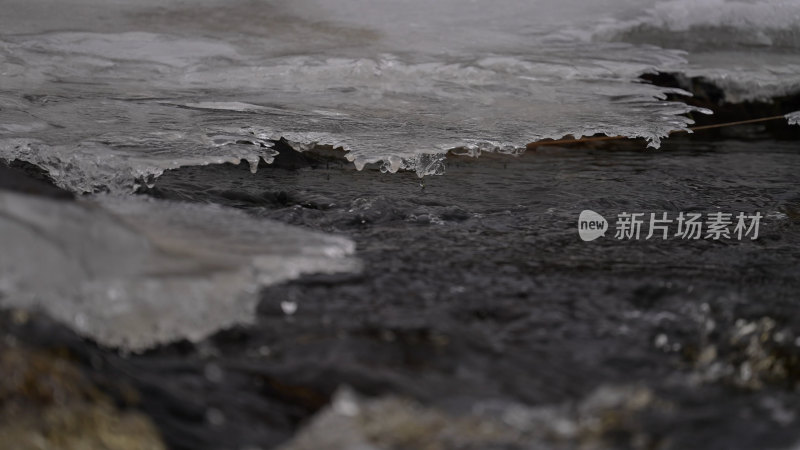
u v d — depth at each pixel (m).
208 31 9.31
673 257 5.31
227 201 6.20
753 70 9.02
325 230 5.66
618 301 4.57
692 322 4.34
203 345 3.87
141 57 8.55
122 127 6.95
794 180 7.36
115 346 3.71
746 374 3.85
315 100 7.75
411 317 4.25
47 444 2.98
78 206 3.92
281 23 9.66
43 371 3.26
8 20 9.26
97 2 10.02
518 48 9.11
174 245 4.39
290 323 4.11
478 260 5.15
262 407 3.44
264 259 4.52
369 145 6.76
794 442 3.26
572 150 8.20
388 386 3.59
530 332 4.16
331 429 3.30
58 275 3.62
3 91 7.55
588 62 8.80
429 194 6.64
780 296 4.69
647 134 7.16
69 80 7.94
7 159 6.34
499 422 3.36
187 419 3.29
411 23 9.77
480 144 6.88
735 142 8.59
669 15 10.27
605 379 3.73
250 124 7.13
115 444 3.06
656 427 3.37
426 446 3.20
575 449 3.20
